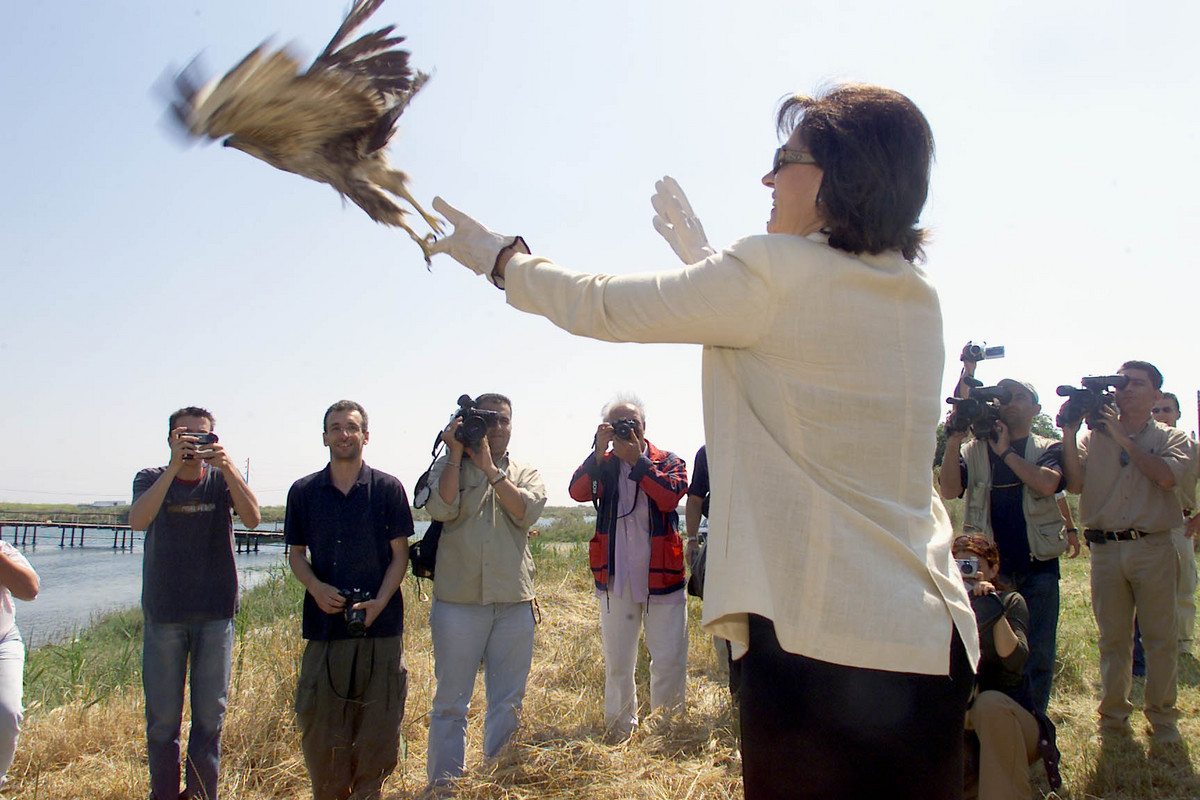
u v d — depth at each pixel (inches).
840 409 63.8
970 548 173.8
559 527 1125.1
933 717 63.6
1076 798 183.3
